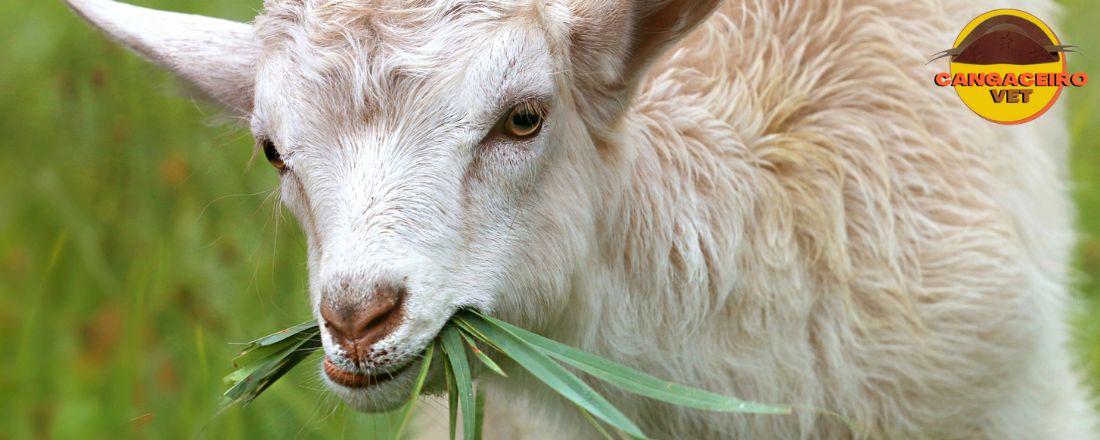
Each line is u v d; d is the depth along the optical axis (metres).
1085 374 8.20
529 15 5.84
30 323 9.17
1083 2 11.19
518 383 6.74
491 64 5.70
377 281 5.47
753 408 5.61
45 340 9.38
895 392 6.84
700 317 6.70
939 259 6.84
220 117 6.95
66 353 9.31
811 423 6.87
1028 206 7.24
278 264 9.24
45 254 10.23
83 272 9.99
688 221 6.65
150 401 8.68
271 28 5.98
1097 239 9.68
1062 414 7.51
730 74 6.98
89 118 10.95
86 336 9.45
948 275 6.82
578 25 6.14
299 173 5.80
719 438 6.92
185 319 9.20
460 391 5.65
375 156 5.64
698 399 5.70
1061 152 8.16
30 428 8.85
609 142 6.39
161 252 9.56
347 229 5.55
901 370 6.80
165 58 6.68
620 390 6.76
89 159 10.74
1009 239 6.98
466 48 5.71
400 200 5.58
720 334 6.75
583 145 6.20
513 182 5.80
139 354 8.93
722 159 6.73
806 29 7.03
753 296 6.73
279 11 5.98
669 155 6.69
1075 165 10.08
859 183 6.82
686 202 6.66
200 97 6.86
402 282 5.50
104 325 9.44
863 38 7.07
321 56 5.76
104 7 6.79
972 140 7.08
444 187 5.65
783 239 6.71
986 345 6.89
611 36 6.17
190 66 6.66
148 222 10.20
